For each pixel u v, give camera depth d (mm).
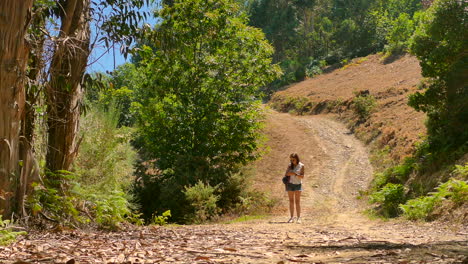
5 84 6445
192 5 17312
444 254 3607
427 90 16203
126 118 21938
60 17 8242
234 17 18484
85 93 9023
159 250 4523
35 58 7520
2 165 6570
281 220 12625
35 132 8078
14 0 6355
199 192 13836
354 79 52875
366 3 78312
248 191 16125
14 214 6750
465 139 14281
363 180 22781
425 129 23984
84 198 8469
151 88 18016
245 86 18641
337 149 30531
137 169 15742
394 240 5875
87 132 10180
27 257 3742
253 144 18375
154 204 15180
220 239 6293
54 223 7254
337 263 3484
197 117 17750
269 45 19047
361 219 12680
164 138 17516
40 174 7867
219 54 18672
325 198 19734
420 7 77812
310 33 80312
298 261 3684
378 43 70062
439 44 15898
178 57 16875
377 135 29781
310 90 54406
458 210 9242
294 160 12141
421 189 12891
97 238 6062
